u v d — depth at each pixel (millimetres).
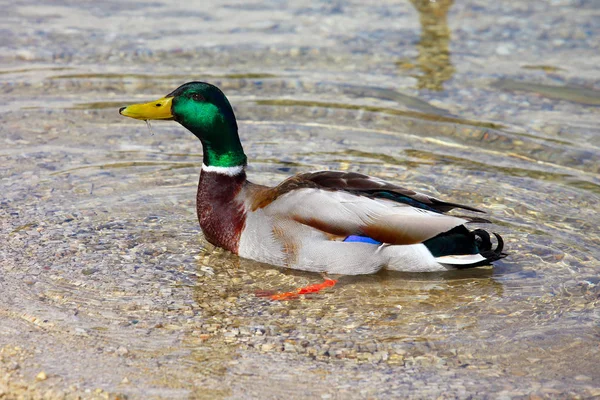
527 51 19453
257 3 22375
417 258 10531
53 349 8992
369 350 9211
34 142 14812
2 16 20781
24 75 17516
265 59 18703
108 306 9953
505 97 17047
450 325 9789
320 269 10727
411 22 21250
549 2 22938
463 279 10867
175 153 14766
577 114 16266
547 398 8336
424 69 18391
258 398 8273
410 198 10688
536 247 11695
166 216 12492
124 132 15477
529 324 9812
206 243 11750
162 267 11016
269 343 9312
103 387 8375
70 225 12016
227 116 11242
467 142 15242
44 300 10000
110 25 20438
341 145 15023
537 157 14633
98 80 17375
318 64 18547
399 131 15648
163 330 9484
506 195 13273
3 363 8711
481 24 21172
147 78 17531
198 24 20688
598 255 11469
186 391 8344
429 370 8844
